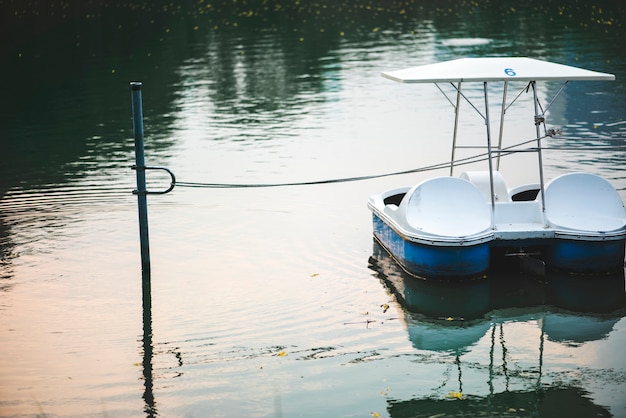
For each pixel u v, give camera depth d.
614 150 16.30
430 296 10.55
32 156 17.30
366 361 8.94
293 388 8.38
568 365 8.82
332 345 9.29
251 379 8.57
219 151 17.38
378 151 17.06
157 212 13.69
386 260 11.67
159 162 16.66
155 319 9.98
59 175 15.87
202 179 15.39
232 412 7.95
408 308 10.20
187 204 14.08
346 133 18.56
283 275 11.20
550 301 10.40
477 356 9.05
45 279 11.20
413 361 8.94
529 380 8.50
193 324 9.83
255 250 12.05
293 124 19.48
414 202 11.13
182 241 12.45
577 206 11.22
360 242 12.34
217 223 13.16
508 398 8.15
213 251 12.06
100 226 13.10
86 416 7.91
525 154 16.42
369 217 13.38
